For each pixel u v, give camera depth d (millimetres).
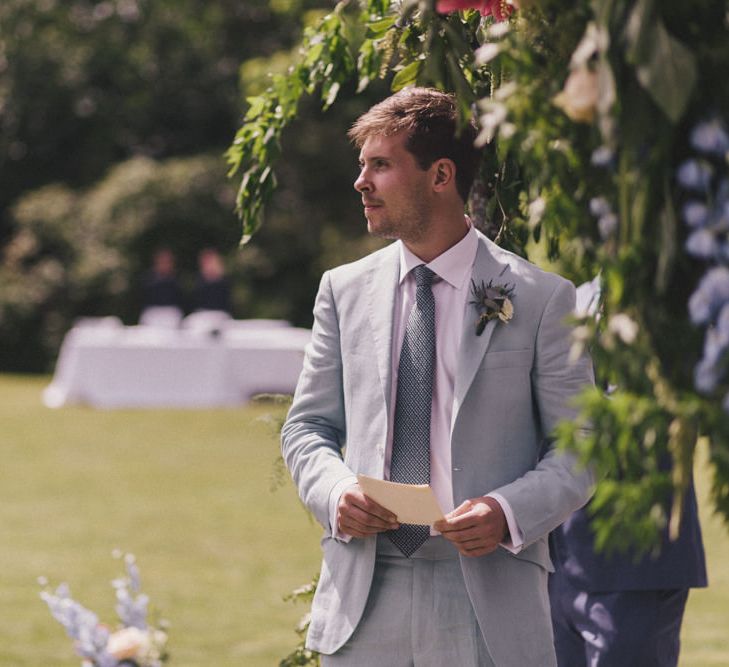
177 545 10633
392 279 3219
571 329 3080
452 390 3115
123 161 35312
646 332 1784
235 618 8164
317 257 32312
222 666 6953
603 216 1830
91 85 34875
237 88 33906
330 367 3283
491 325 3064
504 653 3027
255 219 3924
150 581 9258
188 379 21719
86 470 14836
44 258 32594
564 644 4367
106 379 21797
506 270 3137
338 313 3270
